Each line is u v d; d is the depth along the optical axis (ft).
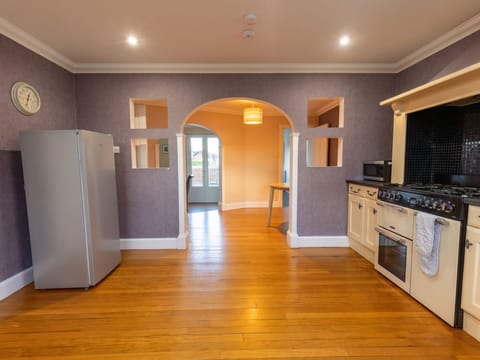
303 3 6.68
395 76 11.21
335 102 16.57
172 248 11.66
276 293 7.76
